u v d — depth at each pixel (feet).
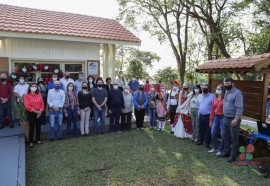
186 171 16.17
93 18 36.55
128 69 84.28
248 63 17.52
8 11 28.68
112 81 32.78
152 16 58.13
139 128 27.84
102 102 24.56
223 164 17.31
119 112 25.52
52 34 25.95
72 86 23.17
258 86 18.78
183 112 23.84
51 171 15.90
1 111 23.03
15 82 26.53
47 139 23.36
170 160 18.11
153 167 16.80
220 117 18.75
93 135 24.66
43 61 28.81
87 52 31.30
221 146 18.86
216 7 53.98
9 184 12.26
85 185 14.14
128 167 16.76
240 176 15.42
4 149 17.57
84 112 24.04
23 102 21.81
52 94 22.17
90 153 19.35
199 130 21.53
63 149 20.17
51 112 22.22
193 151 20.08
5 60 26.45
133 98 27.43
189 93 23.71
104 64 32.83
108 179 14.93
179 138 23.90
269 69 17.63
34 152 19.40
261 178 15.16
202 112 20.81
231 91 17.10
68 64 30.37
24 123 21.63
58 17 32.01
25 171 14.83
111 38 29.91
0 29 22.95
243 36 59.67
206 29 60.85
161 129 27.25
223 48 52.95
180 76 55.67
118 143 22.04
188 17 54.80
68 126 23.25
